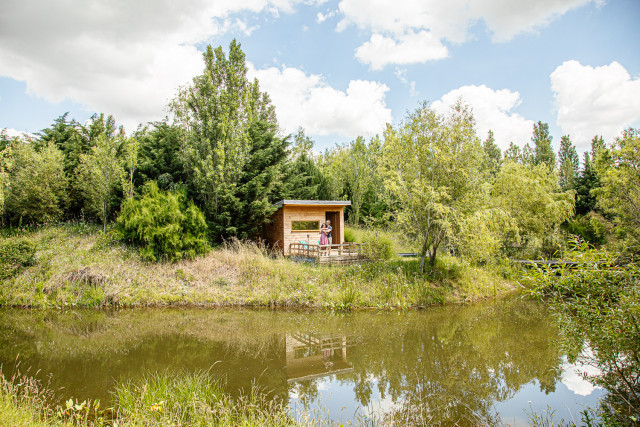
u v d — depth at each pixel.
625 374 5.14
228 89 21.53
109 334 10.82
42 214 21.80
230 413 5.64
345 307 13.88
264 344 10.05
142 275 15.36
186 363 8.47
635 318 4.35
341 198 32.62
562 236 25.69
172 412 5.60
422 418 6.07
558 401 6.72
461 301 15.46
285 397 6.75
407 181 16.34
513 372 8.20
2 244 15.41
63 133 27.83
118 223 17.91
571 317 4.94
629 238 18.58
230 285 15.20
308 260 18.47
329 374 8.00
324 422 5.66
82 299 13.98
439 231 15.62
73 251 17.16
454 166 15.24
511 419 6.07
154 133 23.53
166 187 21.97
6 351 9.27
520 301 15.80
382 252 17.25
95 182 20.44
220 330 11.30
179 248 16.56
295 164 29.22
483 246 14.34
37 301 13.70
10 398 5.50
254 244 19.75
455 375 8.03
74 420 5.47
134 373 7.76
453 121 15.62
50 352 9.21
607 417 5.81
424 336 10.88
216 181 19.45
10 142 24.81
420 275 16.11
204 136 20.59
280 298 14.25
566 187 43.16
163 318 12.53
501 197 24.27
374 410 6.36
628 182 19.80
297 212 21.61
